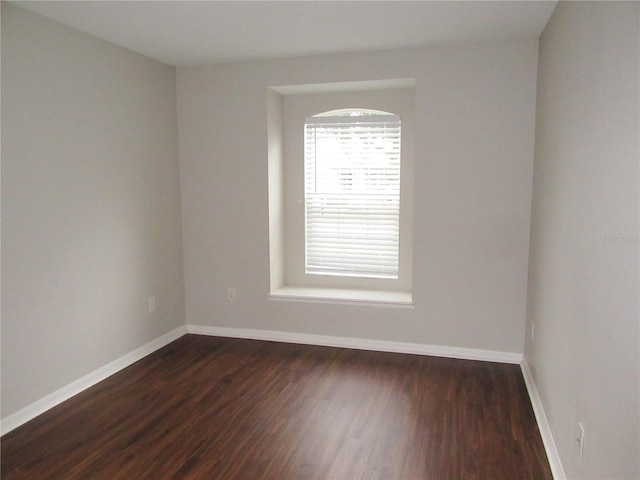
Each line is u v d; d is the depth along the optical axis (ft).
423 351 12.76
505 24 9.98
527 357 11.36
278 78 12.80
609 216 5.20
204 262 14.19
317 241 14.40
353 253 14.19
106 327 11.35
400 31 10.44
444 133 11.87
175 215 13.85
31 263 9.34
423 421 9.32
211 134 13.56
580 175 6.52
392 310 12.86
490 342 12.26
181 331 14.34
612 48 5.18
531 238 11.32
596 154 5.75
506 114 11.46
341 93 13.56
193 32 10.41
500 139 11.56
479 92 11.55
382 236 13.89
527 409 9.77
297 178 14.28
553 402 8.06
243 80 13.08
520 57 11.21
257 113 13.12
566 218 7.33
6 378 8.94
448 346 12.58
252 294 13.93
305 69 12.57
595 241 5.73
